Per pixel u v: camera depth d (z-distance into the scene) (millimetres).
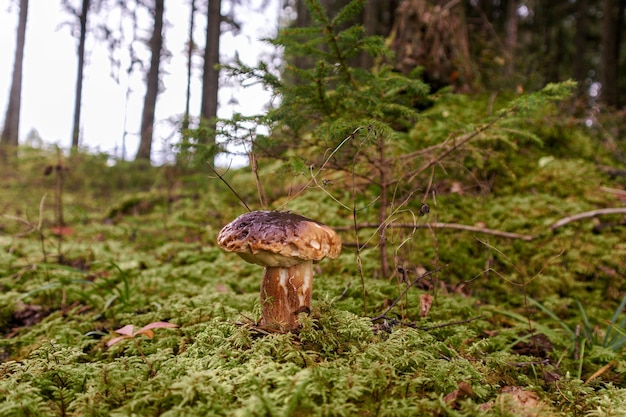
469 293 673
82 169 1523
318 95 531
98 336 528
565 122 989
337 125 478
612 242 718
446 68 1097
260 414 315
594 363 484
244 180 1103
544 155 952
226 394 345
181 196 1260
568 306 646
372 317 504
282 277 427
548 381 427
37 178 1589
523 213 792
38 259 788
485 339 481
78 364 411
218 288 651
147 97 2174
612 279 679
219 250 841
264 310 437
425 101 643
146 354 458
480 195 850
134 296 632
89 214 1251
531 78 1071
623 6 2479
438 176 834
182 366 389
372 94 554
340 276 646
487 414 337
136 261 781
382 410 338
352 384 354
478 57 1188
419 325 494
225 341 429
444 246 737
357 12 485
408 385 364
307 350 399
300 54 555
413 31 1119
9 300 612
